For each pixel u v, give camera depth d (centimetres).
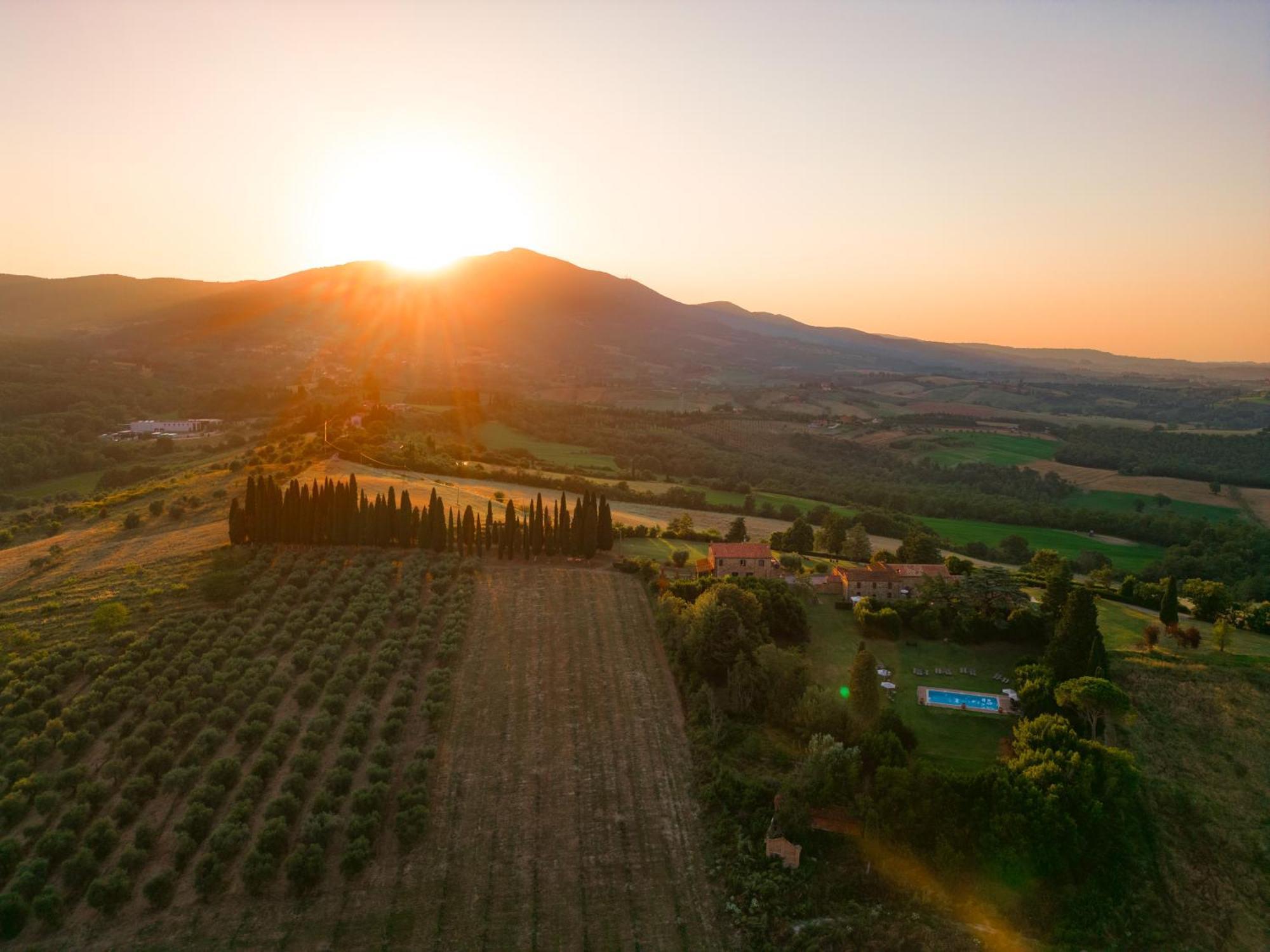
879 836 6438
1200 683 7788
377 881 6291
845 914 6028
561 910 6103
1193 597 10450
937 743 7375
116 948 5694
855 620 10056
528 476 19300
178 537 12606
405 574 11369
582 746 7912
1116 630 9531
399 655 9288
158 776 7275
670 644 9644
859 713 7369
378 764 7450
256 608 10275
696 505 19200
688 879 6431
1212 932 5741
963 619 9444
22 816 6794
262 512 12094
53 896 5862
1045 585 11475
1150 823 6431
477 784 7362
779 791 6994
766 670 8312
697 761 7719
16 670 8606
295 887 6156
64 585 10938
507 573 11838
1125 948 5703
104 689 8362
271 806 6794
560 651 9675
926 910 5984
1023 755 6700
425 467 18450
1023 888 6022
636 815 7056
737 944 5881
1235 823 6394
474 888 6262
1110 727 7325
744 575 11406
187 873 6316
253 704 8275
